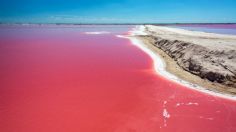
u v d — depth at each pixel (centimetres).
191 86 1435
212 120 990
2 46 3484
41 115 1041
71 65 2130
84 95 1312
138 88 1430
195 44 2109
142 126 938
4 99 1240
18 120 992
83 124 954
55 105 1159
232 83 1358
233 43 2222
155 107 1132
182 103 1179
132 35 5953
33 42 4094
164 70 1875
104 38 5103
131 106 1147
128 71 1878
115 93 1341
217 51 1723
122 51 3058
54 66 2088
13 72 1845
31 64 2170
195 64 1727
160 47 3225
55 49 3203
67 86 1483
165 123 963
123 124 956
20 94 1323
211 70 1518
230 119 1000
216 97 1246
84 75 1762
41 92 1359
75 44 3838
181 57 2142
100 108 1121
